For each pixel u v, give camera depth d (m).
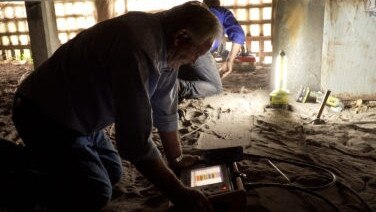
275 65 5.60
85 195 2.16
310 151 3.46
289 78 5.52
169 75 2.15
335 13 5.09
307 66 5.40
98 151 2.47
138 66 1.73
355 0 4.97
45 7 7.14
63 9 10.70
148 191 2.75
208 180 2.13
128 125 1.79
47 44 7.23
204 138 3.84
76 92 1.97
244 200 1.94
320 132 4.01
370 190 2.69
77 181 2.16
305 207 2.44
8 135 4.14
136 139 1.80
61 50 2.04
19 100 2.12
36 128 2.10
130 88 1.74
